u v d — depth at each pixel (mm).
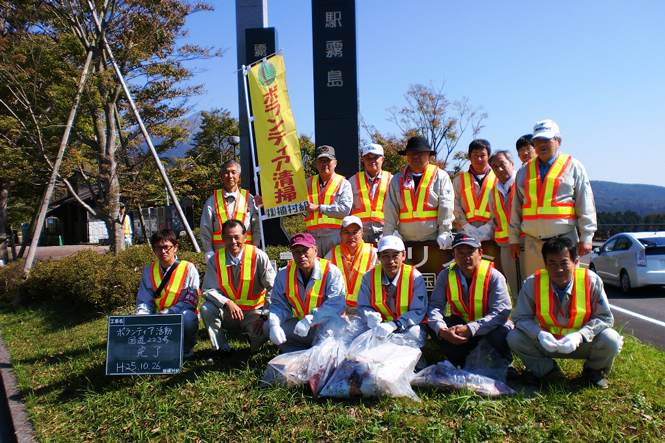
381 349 3418
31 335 6543
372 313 3809
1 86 10234
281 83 5449
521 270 4844
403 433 2844
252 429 3076
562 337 3277
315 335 3926
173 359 3910
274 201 5395
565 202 3961
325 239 5281
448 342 3725
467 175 5398
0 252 15680
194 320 4391
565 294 3355
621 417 2914
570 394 3199
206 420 3234
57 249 24062
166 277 4512
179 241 12445
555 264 3283
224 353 4430
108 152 10820
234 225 4363
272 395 3361
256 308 4586
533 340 3418
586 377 3447
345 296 4277
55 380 4434
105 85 9656
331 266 4102
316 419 3078
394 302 3908
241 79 9969
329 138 8008
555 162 4008
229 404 3352
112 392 3877
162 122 10898
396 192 4871
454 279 3801
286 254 6836
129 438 3236
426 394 3297
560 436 2727
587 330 3221
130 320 3996
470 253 3635
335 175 5410
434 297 3922
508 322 3750
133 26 10219
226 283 4414
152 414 3436
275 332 3812
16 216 19422
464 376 3297
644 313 7289
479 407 3039
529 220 4125
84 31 10172
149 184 10844
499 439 2744
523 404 3094
